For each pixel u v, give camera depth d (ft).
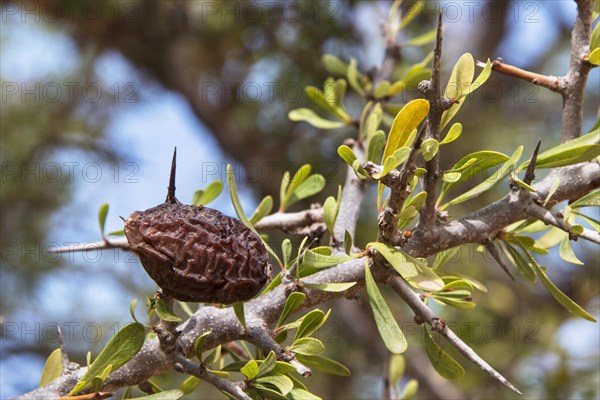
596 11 1.54
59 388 1.43
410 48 2.41
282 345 1.47
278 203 2.55
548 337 2.51
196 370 1.42
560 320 2.65
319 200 2.39
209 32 2.64
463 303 1.51
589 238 1.44
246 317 1.45
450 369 1.49
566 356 2.44
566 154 1.46
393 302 2.61
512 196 1.48
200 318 1.45
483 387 2.49
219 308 1.49
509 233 1.49
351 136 2.32
